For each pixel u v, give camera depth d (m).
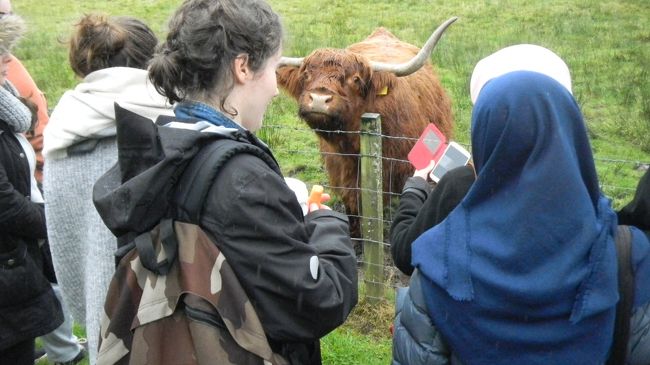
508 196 1.66
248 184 1.68
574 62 9.66
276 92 1.98
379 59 6.42
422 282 1.81
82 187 2.34
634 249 1.77
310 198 2.14
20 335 2.89
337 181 6.04
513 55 1.91
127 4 15.06
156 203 1.67
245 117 1.94
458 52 10.33
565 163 1.61
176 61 1.84
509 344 1.68
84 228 2.37
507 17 12.69
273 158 1.82
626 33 11.05
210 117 1.83
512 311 1.66
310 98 5.51
